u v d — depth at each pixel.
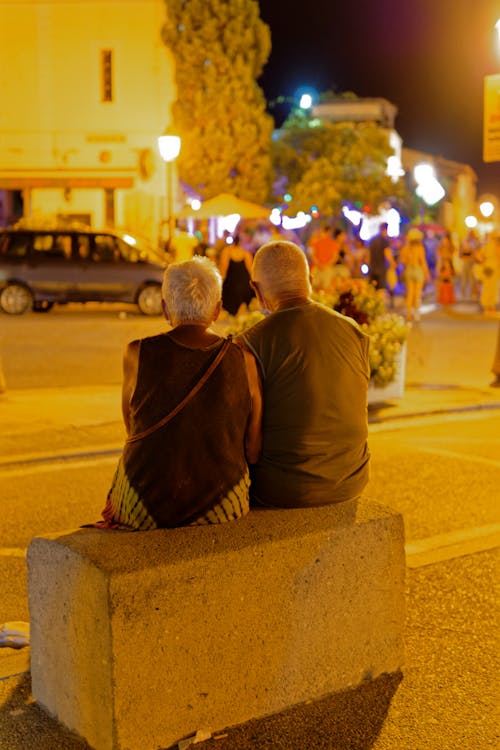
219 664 3.49
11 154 31.95
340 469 3.98
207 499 3.66
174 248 22.84
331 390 3.93
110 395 11.02
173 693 3.40
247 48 30.75
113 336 17.50
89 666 3.38
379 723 3.66
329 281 20.66
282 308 4.05
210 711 3.50
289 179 39.88
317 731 3.59
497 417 10.12
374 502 4.02
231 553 3.46
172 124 30.92
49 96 31.62
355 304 10.54
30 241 21.84
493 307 22.50
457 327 19.41
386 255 25.25
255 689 3.60
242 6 30.42
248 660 3.56
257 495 3.98
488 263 22.31
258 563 3.52
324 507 3.92
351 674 3.87
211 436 3.65
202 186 31.02
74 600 3.41
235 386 3.71
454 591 5.07
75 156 31.83
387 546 3.86
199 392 3.64
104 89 31.58
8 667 4.12
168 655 3.37
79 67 31.50
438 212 63.44
